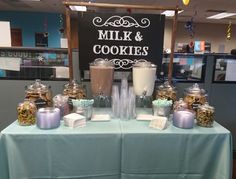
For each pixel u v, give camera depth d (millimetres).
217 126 1340
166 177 1271
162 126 1254
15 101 1915
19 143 1155
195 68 2037
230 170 1253
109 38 1572
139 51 1600
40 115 1203
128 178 1249
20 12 8570
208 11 7570
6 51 1833
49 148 1176
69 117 1264
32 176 1197
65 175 1217
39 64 1867
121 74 1703
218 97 2172
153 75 1431
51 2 6734
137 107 1616
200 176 1280
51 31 8797
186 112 1308
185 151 1245
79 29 1551
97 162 1218
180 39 10508
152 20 1566
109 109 1582
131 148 1218
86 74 1762
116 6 1499
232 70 2125
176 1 5848
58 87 1896
